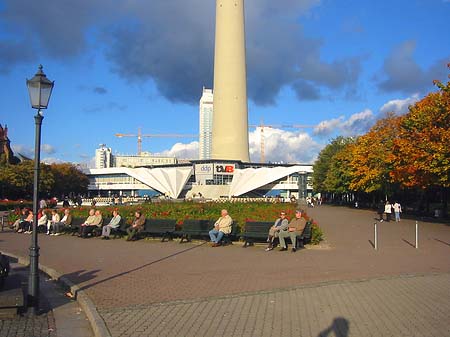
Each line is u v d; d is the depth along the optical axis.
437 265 13.51
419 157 31.66
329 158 80.25
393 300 8.99
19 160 88.06
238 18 85.81
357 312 8.10
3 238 23.50
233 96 87.81
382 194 55.72
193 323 7.46
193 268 13.05
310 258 15.04
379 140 50.25
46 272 12.94
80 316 8.32
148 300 9.07
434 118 32.78
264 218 21.00
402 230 26.02
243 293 9.61
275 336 6.77
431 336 6.73
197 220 20.39
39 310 8.73
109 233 22.02
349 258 15.02
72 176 97.56
